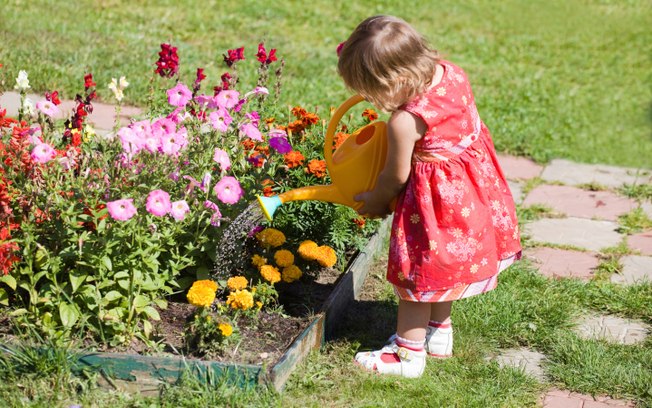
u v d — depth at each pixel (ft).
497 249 10.69
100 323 10.16
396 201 10.49
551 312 12.66
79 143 11.41
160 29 31.14
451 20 40.06
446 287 10.16
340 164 10.55
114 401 9.53
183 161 11.39
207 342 10.18
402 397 10.18
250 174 12.20
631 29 41.11
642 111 27.96
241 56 13.30
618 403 10.44
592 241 16.19
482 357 11.37
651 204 18.45
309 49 31.27
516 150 21.80
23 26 27.43
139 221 10.21
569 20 42.11
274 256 11.86
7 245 9.90
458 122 10.02
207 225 11.16
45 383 9.68
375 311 12.50
